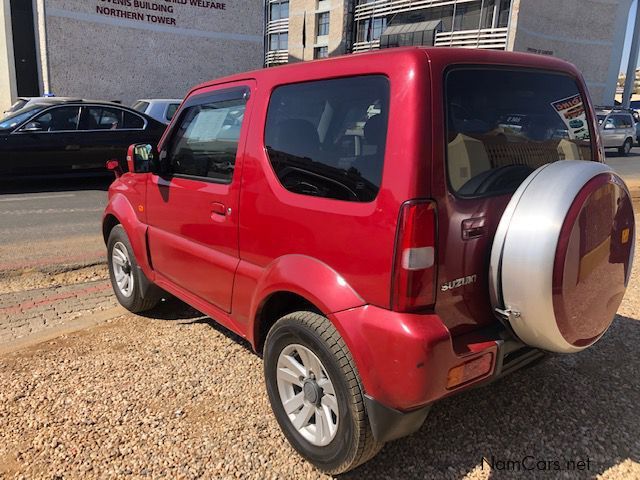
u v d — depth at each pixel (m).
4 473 2.50
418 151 2.07
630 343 3.87
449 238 2.15
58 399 3.11
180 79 21.67
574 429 2.86
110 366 3.52
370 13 40.66
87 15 18.97
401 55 2.19
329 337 2.34
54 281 5.43
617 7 35.59
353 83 2.37
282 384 2.67
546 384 3.30
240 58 23.14
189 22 21.45
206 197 3.19
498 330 2.38
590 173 2.22
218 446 2.70
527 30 31.42
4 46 21.09
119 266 4.52
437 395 2.13
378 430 2.22
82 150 10.69
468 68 2.32
